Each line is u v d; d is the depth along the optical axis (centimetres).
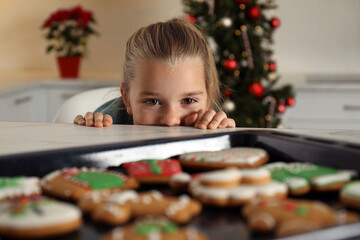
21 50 225
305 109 185
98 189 53
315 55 221
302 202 46
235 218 45
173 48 93
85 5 220
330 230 38
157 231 38
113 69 223
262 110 163
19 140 64
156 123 92
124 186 55
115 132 69
